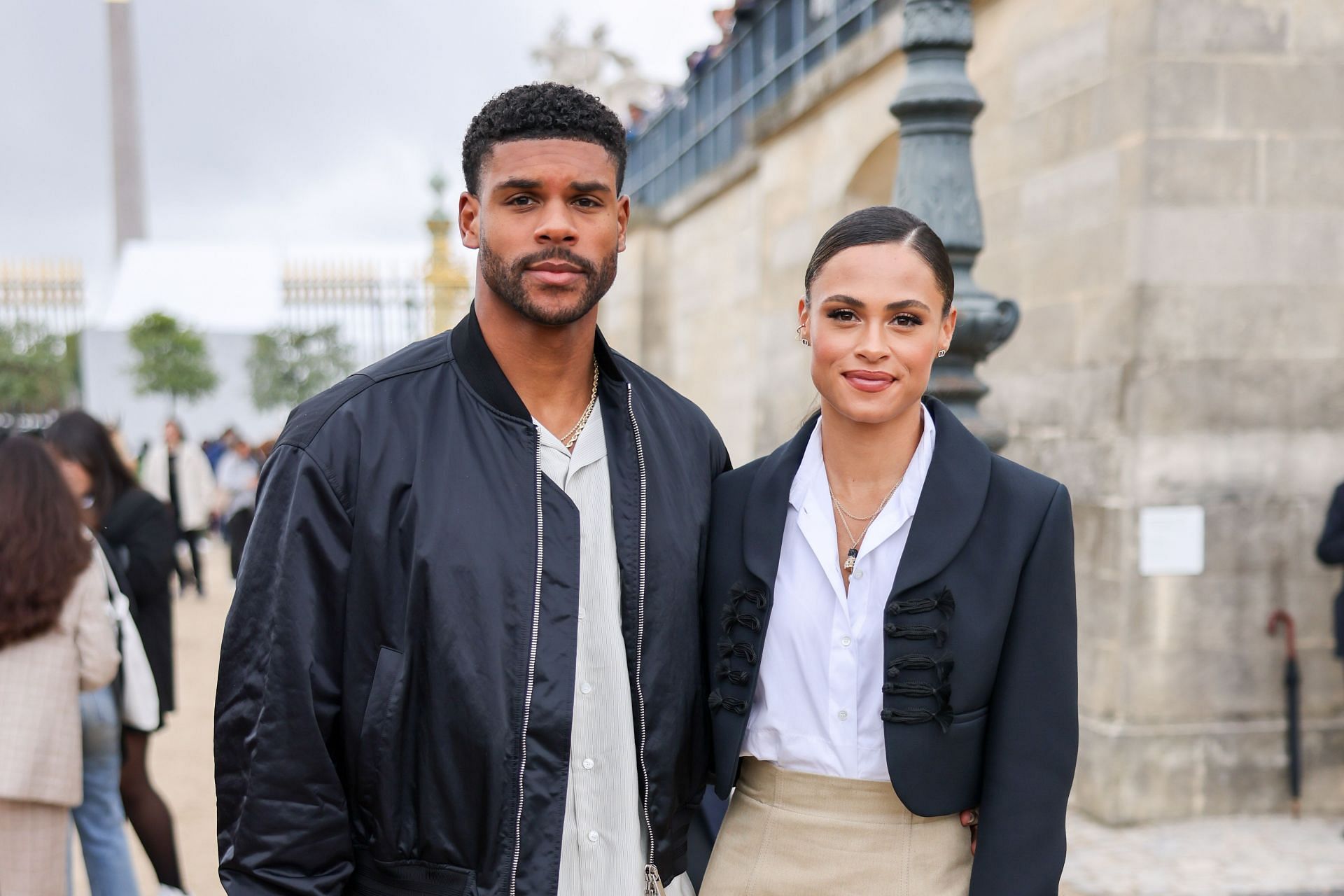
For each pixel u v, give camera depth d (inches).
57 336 780.0
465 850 63.6
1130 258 179.5
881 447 71.0
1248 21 177.6
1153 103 176.1
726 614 72.4
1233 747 181.3
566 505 67.4
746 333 395.9
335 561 63.4
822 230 300.2
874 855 69.5
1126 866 161.9
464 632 63.2
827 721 70.2
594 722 67.8
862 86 271.4
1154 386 178.4
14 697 103.6
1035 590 67.9
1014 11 212.2
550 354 68.9
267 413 816.3
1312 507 182.7
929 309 68.1
